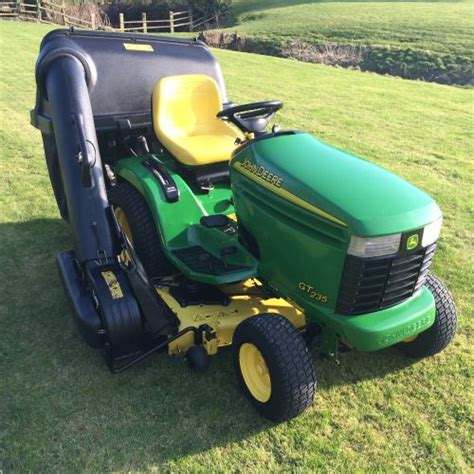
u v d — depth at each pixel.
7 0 27.14
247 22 29.69
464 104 12.04
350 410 3.12
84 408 3.05
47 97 3.78
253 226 3.17
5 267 4.42
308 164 2.98
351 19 25.66
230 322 3.20
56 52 3.78
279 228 2.96
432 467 2.79
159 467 2.72
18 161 6.68
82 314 3.13
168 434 2.91
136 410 3.05
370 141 8.67
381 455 2.84
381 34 21.97
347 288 2.74
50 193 5.80
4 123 8.23
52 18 27.02
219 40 23.09
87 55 3.95
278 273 3.08
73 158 3.41
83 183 3.27
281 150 3.11
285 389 2.75
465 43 19.73
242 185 3.21
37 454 2.76
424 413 3.13
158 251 3.66
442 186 6.73
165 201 3.59
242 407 3.10
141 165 3.86
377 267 2.70
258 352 2.93
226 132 4.10
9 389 3.16
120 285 3.16
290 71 15.76
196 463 2.74
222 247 3.41
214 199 3.79
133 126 4.37
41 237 4.91
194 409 3.07
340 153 3.16
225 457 2.79
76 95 3.55
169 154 3.87
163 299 3.37
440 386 3.33
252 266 3.24
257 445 2.86
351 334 2.78
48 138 4.12
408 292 2.92
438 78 17.45
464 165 7.61
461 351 3.66
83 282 3.34
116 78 4.35
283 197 2.92
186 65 4.63
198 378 3.30
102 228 3.35
